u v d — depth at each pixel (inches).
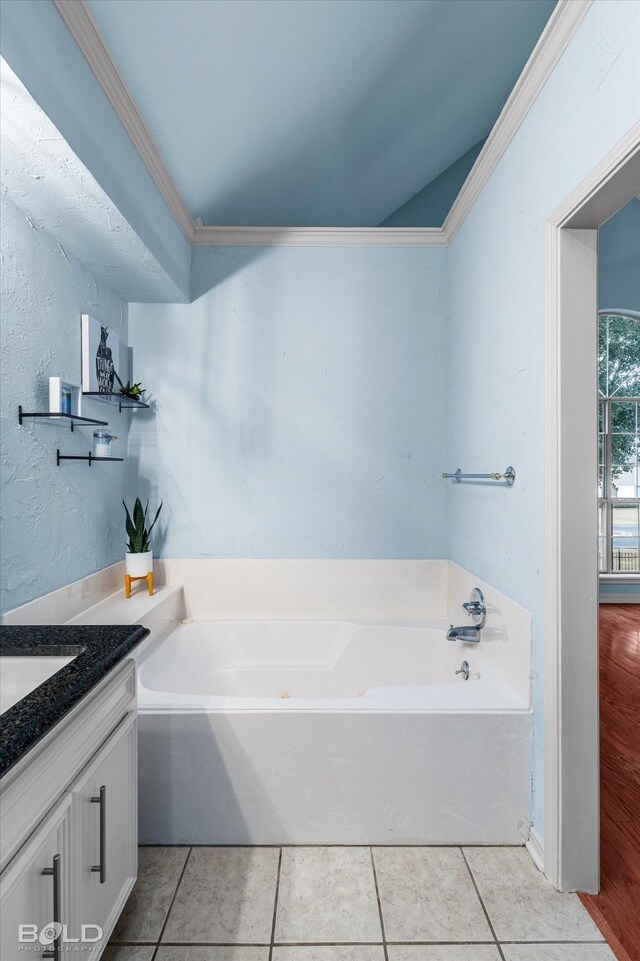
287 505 105.3
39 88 48.6
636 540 191.3
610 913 55.6
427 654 95.4
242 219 112.3
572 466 57.7
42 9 49.3
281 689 98.2
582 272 57.8
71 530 80.0
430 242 104.8
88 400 85.2
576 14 52.7
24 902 32.3
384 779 65.3
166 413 104.3
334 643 100.7
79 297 82.4
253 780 65.3
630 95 44.9
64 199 64.2
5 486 62.9
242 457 104.8
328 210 118.3
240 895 57.6
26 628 51.6
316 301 104.8
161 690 83.4
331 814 65.3
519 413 68.7
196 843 65.3
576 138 54.0
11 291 63.7
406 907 56.2
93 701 43.1
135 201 72.4
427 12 75.9
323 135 93.1
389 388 105.3
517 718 64.9
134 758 52.3
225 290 104.3
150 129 73.8
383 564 105.2
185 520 104.8
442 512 105.7
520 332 68.5
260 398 104.8
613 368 189.9
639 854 64.1
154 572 104.7
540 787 63.1
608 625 159.9
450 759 65.2
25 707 34.6
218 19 62.2
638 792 76.3
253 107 79.0
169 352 104.1
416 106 96.7
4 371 62.7
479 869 61.7
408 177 118.6
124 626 52.2
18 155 55.6
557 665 58.0
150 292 97.3
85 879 41.0
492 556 79.1
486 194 82.0
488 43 88.4
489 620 79.2
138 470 104.0
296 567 105.3
